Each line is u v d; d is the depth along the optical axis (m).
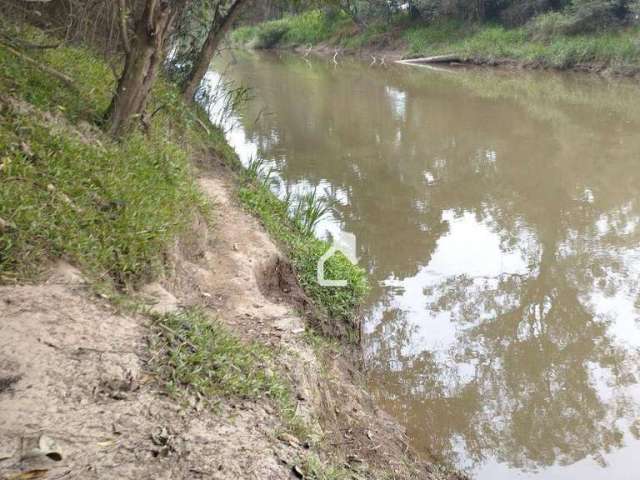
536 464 5.19
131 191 5.04
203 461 2.96
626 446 5.44
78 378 3.21
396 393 6.07
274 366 4.29
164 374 3.47
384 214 10.61
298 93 23.28
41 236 4.02
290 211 8.89
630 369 6.68
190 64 11.78
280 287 6.32
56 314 3.62
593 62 26.52
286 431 3.53
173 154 6.77
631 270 8.84
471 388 6.22
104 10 9.13
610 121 17.45
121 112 6.17
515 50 30.00
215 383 3.62
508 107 19.88
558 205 11.24
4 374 3.09
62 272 3.95
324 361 5.30
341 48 41.16
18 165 4.38
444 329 7.37
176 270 5.03
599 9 27.59
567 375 6.56
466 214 10.77
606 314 7.80
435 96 22.39
